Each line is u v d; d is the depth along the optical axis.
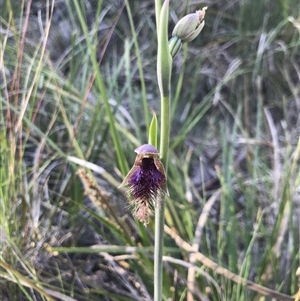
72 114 0.30
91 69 0.33
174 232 0.23
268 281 0.23
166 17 0.14
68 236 0.25
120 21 0.39
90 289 0.23
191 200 0.26
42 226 0.26
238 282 0.21
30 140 0.30
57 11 0.38
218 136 0.34
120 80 0.37
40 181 0.27
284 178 0.26
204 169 0.32
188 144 0.33
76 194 0.26
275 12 0.40
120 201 0.27
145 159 0.14
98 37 0.39
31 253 0.23
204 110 0.31
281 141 0.33
